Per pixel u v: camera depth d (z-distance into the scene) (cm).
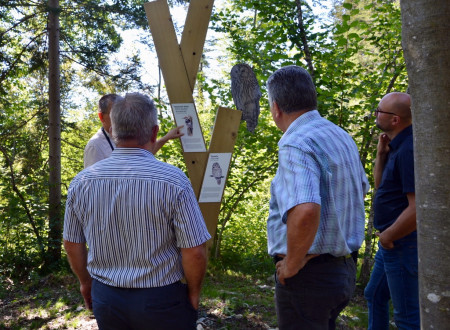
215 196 292
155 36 286
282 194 183
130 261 181
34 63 812
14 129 861
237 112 291
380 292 290
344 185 193
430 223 137
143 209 178
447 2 131
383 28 614
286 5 558
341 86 575
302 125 198
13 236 785
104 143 334
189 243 182
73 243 196
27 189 837
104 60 871
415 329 248
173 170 187
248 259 800
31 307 480
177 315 184
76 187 189
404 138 262
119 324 184
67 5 870
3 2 734
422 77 136
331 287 190
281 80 201
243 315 425
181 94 287
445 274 135
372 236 660
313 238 174
